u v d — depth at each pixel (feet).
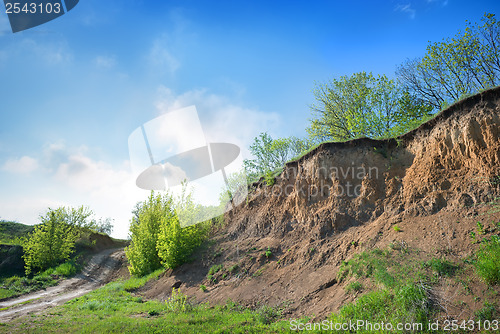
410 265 27.12
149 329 28.96
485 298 21.47
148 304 43.04
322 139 70.54
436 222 30.27
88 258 95.30
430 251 27.66
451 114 35.76
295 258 39.63
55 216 87.97
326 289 31.53
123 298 47.73
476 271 23.41
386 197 37.70
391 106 61.31
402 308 23.02
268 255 43.04
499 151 29.99
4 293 59.16
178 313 35.68
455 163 33.60
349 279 30.32
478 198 29.50
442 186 33.06
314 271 35.32
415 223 31.76
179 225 55.62
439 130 36.24
